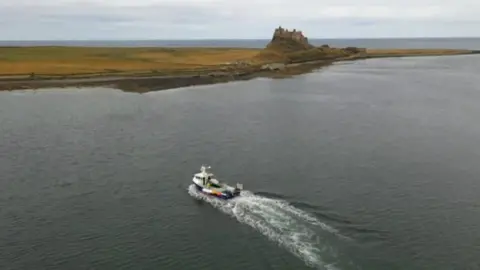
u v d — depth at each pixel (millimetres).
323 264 43812
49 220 54312
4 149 83500
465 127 101938
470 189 63500
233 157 78688
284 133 96125
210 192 60656
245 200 59188
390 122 107250
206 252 46562
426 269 43438
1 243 48781
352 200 59531
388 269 43188
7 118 109438
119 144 87062
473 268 43750
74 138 91438
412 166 73688
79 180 67688
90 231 51469
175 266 44312
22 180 67562
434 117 113375
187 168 72750
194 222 53188
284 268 43281
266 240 48438
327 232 50062
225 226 51969
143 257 45969
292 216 54344
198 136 93188
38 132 96250
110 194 62250
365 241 48375
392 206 57656
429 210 56562
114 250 47375
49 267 44312
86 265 44656
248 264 44219
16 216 55344
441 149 83625
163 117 112062
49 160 77125
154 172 71000
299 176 68938
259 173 70375
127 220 54188
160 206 58031
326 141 89500
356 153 81125
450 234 50344
